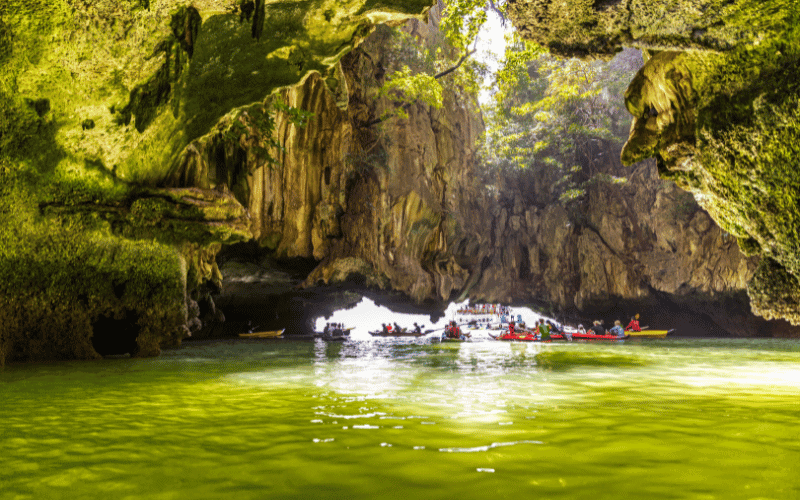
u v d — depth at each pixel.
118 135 8.63
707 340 19.55
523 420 4.05
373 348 15.14
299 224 18.36
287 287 22.05
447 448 3.16
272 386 6.22
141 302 9.81
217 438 3.46
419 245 22.19
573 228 24.98
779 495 2.31
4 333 8.41
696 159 7.52
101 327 10.69
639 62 24.92
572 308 25.31
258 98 9.43
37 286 8.65
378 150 20.30
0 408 4.69
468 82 20.47
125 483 2.54
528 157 25.73
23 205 8.27
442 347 15.62
